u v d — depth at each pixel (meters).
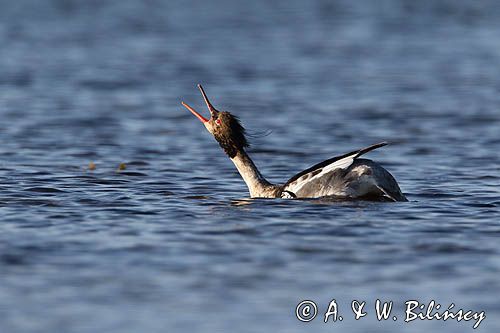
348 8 55.75
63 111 27.23
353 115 26.98
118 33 45.56
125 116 26.69
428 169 19.66
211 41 43.22
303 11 54.44
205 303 11.15
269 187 16.28
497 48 40.84
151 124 25.53
